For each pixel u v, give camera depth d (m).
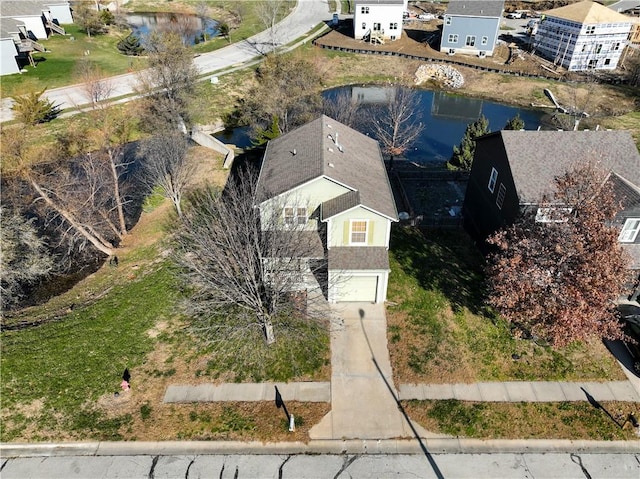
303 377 21.00
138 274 27.27
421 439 18.67
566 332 18.45
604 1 88.75
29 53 53.47
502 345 22.31
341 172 24.12
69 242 28.64
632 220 23.05
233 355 22.00
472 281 26.19
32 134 40.94
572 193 20.77
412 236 29.94
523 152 25.08
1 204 28.66
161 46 44.72
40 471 17.81
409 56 64.56
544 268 19.33
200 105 45.25
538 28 65.00
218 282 22.62
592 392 20.28
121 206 32.16
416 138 46.22
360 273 23.23
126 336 23.00
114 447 18.53
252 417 19.44
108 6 84.00
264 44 67.12
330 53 65.12
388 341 22.55
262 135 37.97
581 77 58.62
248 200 23.44
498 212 26.41
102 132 38.62
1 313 24.78
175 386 20.67
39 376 21.06
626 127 47.09
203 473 17.64
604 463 17.84
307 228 25.09
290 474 17.56
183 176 34.75
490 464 17.84
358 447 18.44
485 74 60.53
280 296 22.47
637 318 22.69
